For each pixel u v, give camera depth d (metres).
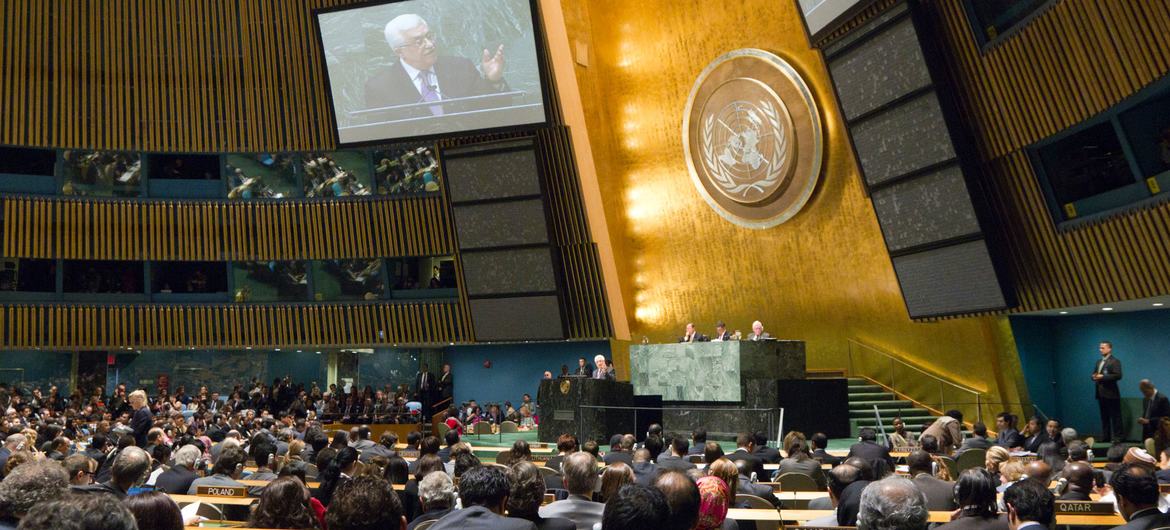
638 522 2.35
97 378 24.73
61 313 22.78
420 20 20.41
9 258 23.09
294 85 22.72
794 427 14.76
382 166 23.48
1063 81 12.43
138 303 23.48
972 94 13.97
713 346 15.82
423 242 23.09
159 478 6.88
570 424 14.72
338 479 6.54
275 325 23.66
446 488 4.94
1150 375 14.71
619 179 22.08
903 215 15.23
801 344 15.92
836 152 17.88
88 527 1.97
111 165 23.14
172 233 23.19
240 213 23.34
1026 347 16.19
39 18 21.59
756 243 19.77
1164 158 12.11
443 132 20.72
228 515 6.71
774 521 5.61
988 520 4.27
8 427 12.46
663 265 21.61
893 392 17.48
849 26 15.28
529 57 19.91
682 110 20.78
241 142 22.89
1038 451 11.09
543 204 20.42
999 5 13.23
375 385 25.59
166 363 25.27
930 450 8.19
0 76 21.44
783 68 18.44
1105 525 5.36
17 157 23.44
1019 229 14.09
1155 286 12.22
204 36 22.41
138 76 22.50
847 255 18.05
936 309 15.26
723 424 15.41
